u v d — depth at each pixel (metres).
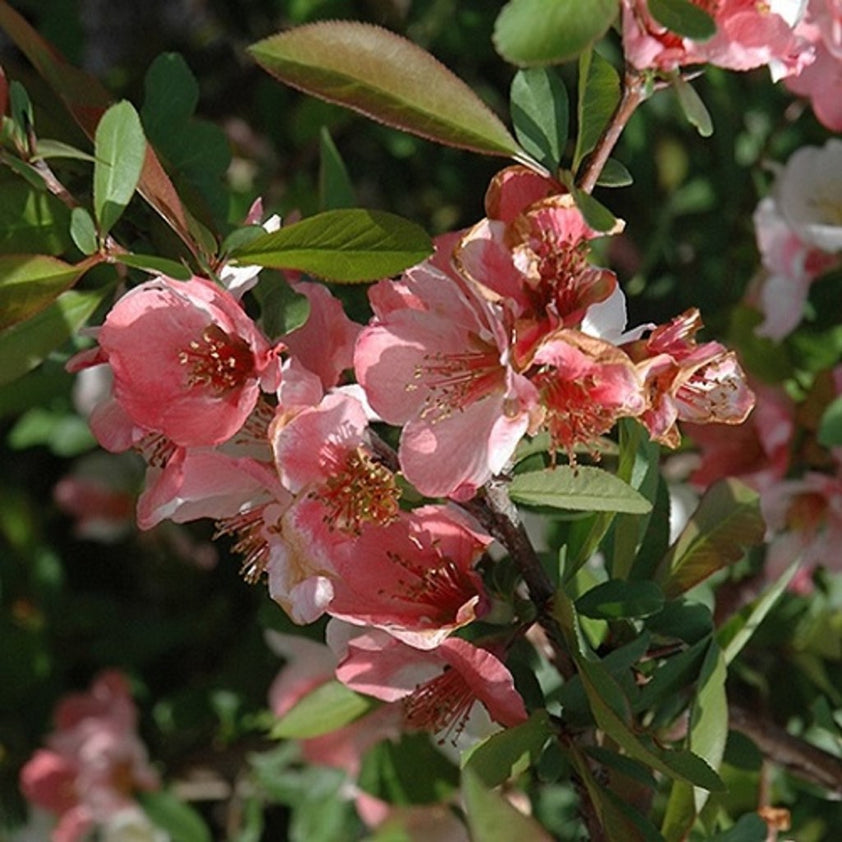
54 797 0.76
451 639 0.47
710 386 0.46
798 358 0.64
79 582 0.85
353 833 0.71
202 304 0.47
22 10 0.77
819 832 0.67
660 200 0.73
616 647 0.52
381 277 0.47
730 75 0.70
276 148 0.77
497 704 0.48
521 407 0.44
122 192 0.47
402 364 0.47
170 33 0.89
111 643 0.79
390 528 0.48
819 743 0.62
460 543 0.48
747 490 0.53
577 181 0.47
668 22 0.44
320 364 0.49
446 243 0.47
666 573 0.53
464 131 0.47
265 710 0.73
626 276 0.73
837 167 0.62
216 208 0.57
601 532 0.50
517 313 0.45
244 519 0.49
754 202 0.69
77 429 0.78
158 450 0.49
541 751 0.49
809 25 0.51
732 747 0.56
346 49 0.46
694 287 0.71
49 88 0.55
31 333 0.49
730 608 0.61
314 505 0.46
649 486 0.51
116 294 0.53
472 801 0.42
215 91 0.84
